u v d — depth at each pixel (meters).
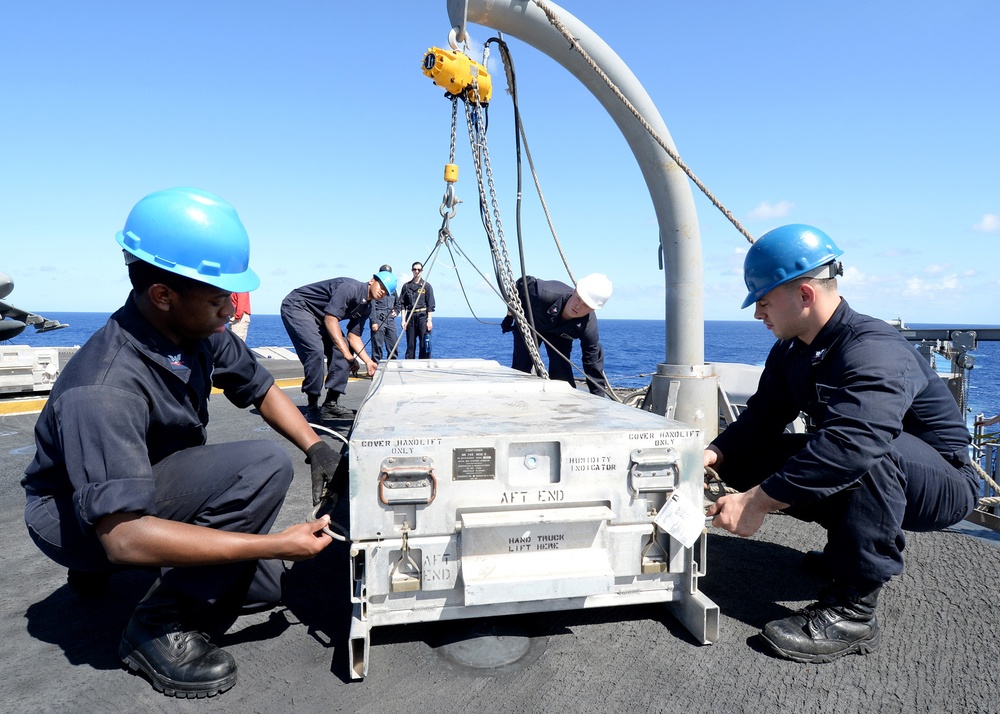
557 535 1.74
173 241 1.55
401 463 1.63
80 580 2.14
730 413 3.82
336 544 2.71
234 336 2.10
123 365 1.55
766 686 1.62
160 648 1.63
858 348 1.81
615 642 1.84
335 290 5.63
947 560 2.42
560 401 2.36
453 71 2.96
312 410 5.68
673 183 3.60
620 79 3.42
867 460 1.65
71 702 1.57
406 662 1.74
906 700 1.55
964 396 3.92
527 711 1.52
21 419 5.54
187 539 1.48
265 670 1.71
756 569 2.37
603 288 4.29
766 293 2.00
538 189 3.88
